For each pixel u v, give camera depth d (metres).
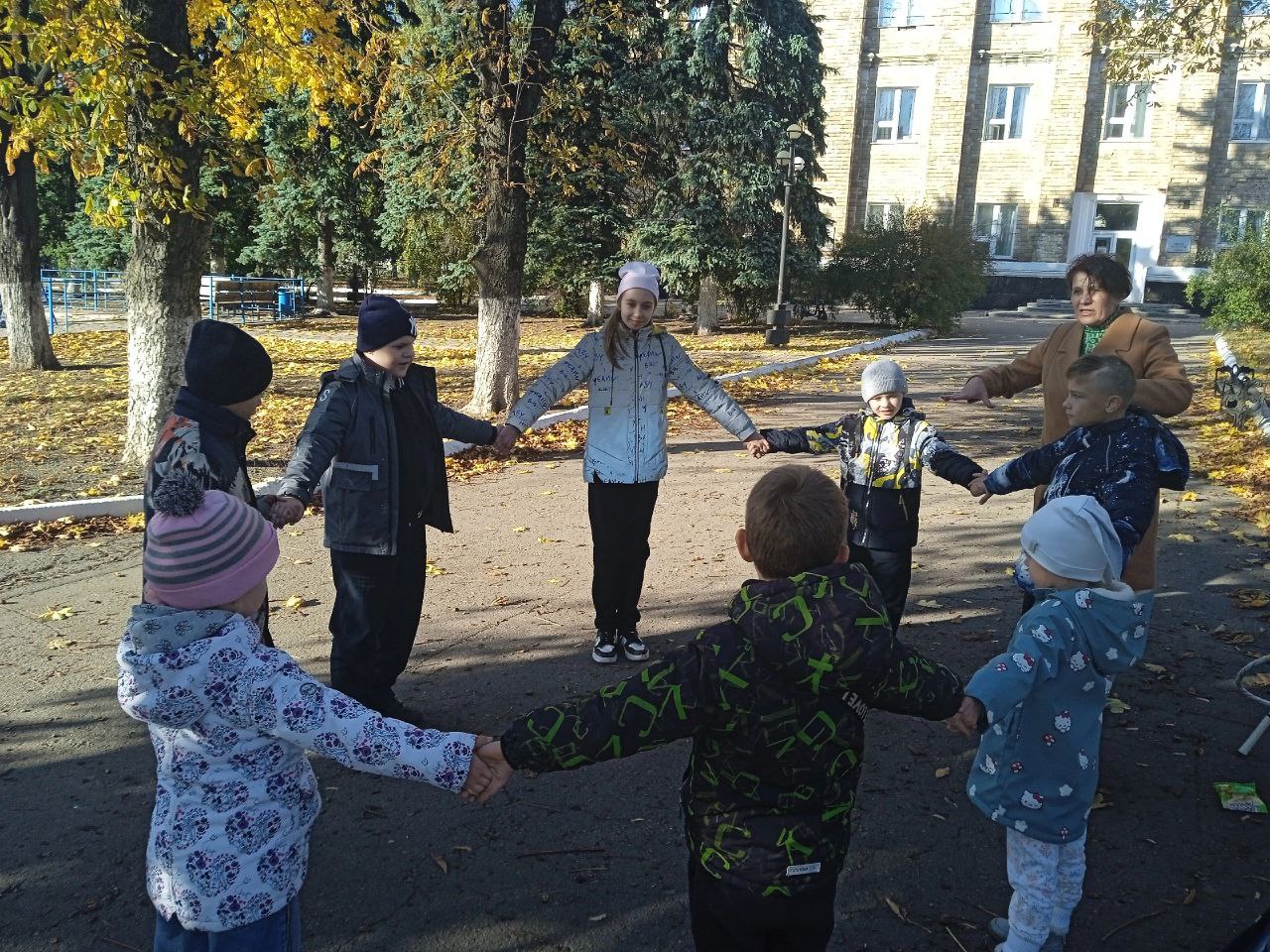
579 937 3.01
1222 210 29.91
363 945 2.96
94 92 7.95
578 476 9.33
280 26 9.81
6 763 4.04
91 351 20.14
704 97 24.92
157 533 2.06
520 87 11.52
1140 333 3.91
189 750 2.09
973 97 35.84
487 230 11.76
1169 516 7.83
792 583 2.12
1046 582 2.78
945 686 2.19
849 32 36.44
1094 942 2.98
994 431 11.88
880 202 37.44
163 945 2.19
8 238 16.31
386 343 3.99
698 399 4.90
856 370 18.30
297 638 5.38
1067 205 35.19
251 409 3.15
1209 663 4.97
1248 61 32.41
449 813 3.71
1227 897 3.19
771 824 2.13
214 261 32.09
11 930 3.02
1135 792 3.81
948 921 3.07
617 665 5.04
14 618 5.63
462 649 5.26
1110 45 20.33
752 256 25.05
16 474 8.95
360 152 28.25
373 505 3.99
